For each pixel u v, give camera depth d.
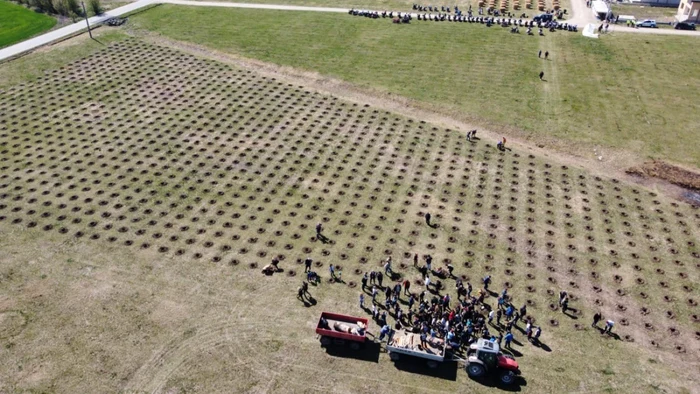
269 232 51.22
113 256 47.81
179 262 47.38
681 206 56.12
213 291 44.53
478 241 50.72
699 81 80.06
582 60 87.06
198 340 40.28
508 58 87.56
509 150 65.06
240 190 56.84
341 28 99.12
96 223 51.59
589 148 65.25
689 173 60.50
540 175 60.56
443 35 96.38
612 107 73.50
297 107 72.94
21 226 50.94
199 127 67.56
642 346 40.59
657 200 56.97
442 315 41.69
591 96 76.31
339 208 54.66
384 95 76.25
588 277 46.88
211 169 59.97
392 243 50.16
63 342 39.88
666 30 98.69
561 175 60.69
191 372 37.91
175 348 39.62
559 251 49.72
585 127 69.00
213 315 42.38
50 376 37.41
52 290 44.22
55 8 102.12
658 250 50.09
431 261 47.97
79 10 101.62
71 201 54.41
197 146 63.84
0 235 49.75
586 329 41.88
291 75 81.69
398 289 43.41
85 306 42.81
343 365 38.66
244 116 70.31
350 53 88.88
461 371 38.38
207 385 37.00
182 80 78.81
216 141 64.94
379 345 40.19
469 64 85.44
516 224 53.00
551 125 69.56
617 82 80.12
